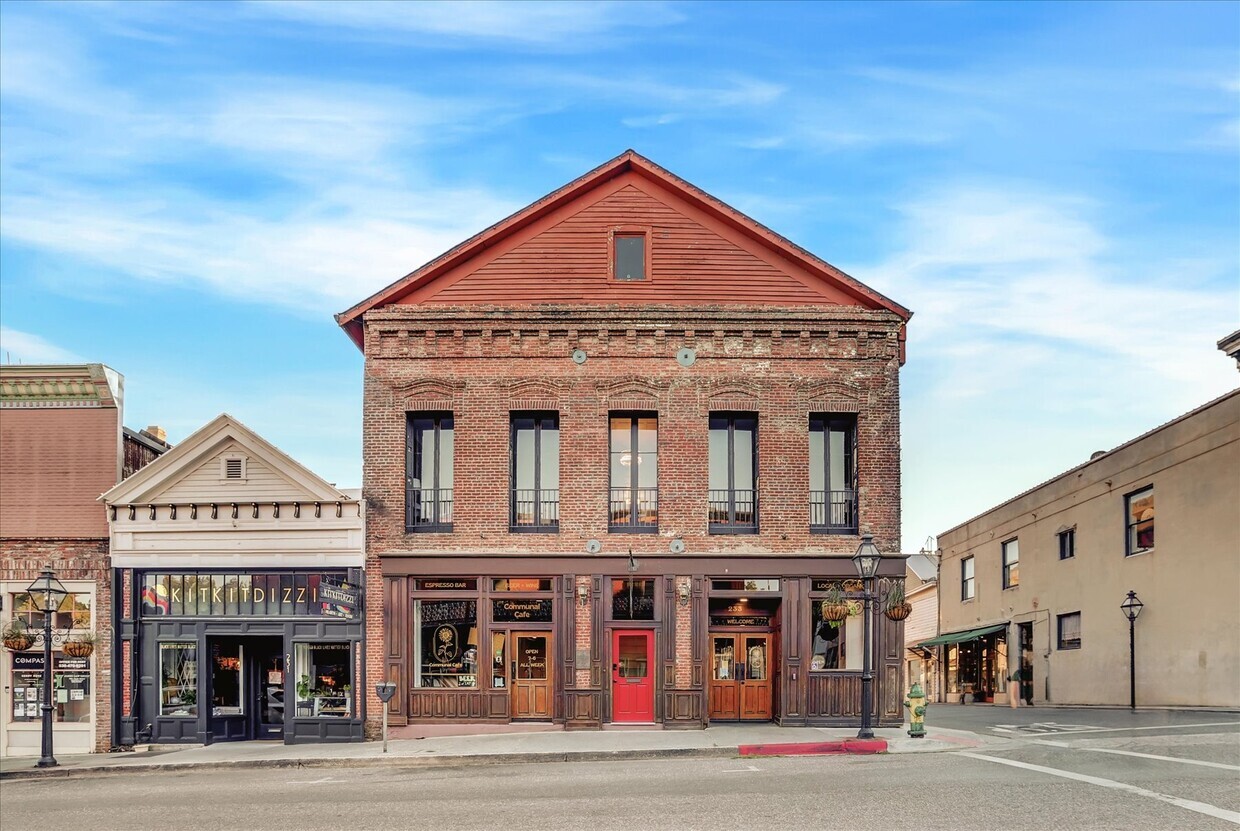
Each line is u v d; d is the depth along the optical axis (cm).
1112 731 1925
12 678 2123
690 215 2222
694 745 1788
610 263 2205
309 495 2112
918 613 4678
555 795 1357
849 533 2139
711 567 2095
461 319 2162
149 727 2106
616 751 1752
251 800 1428
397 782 1547
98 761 1892
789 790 1335
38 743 2097
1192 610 2416
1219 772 1361
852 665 2097
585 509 2114
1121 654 2731
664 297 2192
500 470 2133
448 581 2119
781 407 2145
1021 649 3459
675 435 2136
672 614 2089
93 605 2127
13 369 2169
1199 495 2398
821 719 2067
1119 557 2759
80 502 2161
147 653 2123
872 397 2148
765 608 2147
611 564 2098
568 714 2061
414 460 2183
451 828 1162
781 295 2195
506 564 2098
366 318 2172
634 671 2112
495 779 1534
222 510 2123
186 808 1390
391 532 2120
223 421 2130
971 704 3781
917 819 1127
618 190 2231
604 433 2138
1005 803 1197
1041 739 1823
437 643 2111
